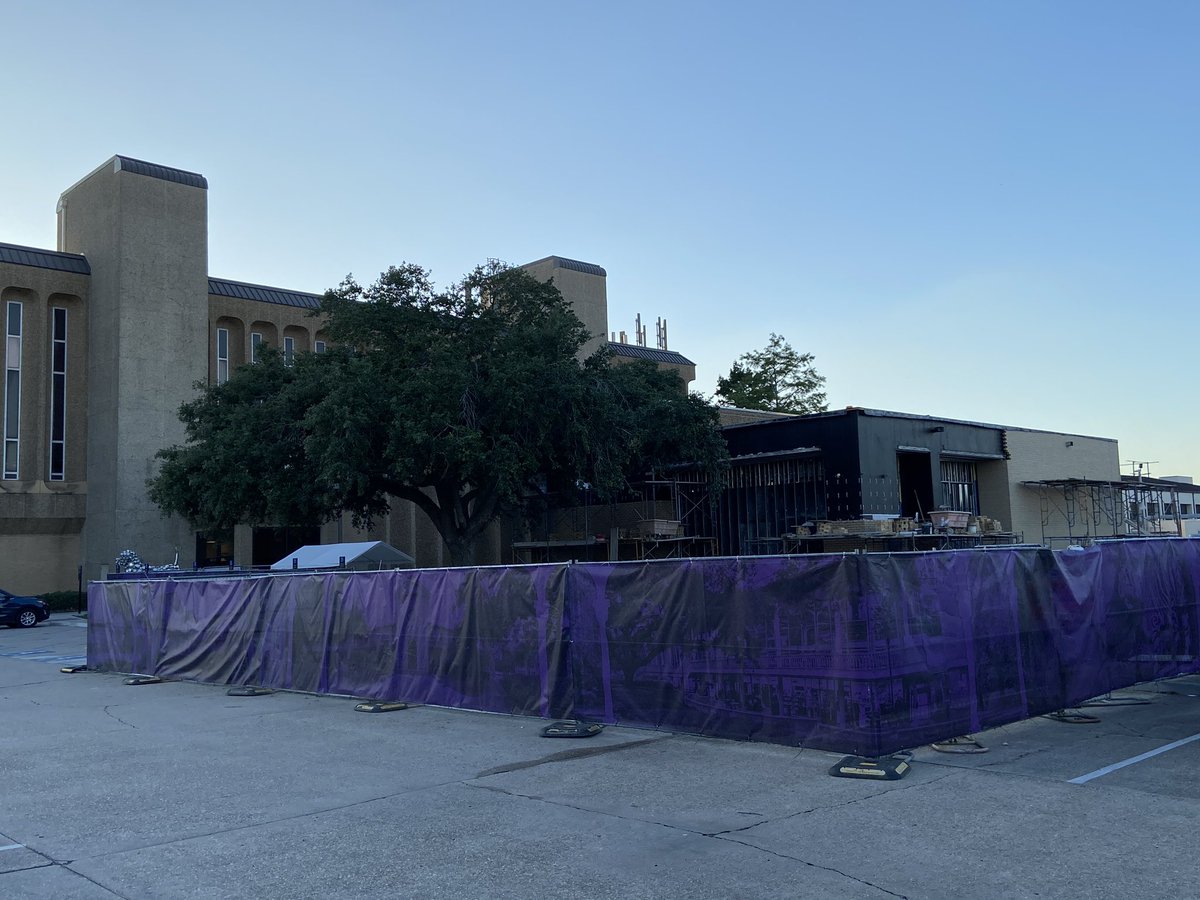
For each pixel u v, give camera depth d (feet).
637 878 19.35
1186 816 22.35
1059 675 36.37
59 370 144.66
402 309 94.43
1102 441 122.42
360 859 21.29
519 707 39.78
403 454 86.33
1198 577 47.34
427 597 44.55
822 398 228.22
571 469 101.55
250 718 43.14
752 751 31.12
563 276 169.58
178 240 145.48
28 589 142.51
